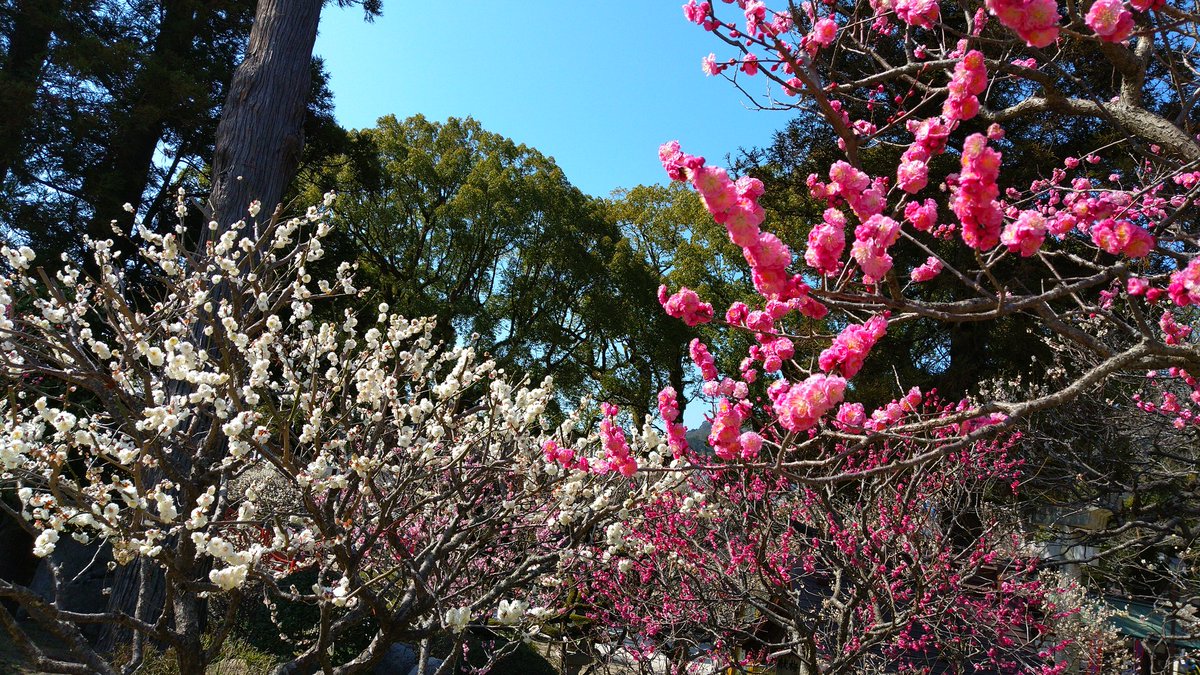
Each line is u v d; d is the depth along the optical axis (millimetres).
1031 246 1627
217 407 2818
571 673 7492
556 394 18562
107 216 9570
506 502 3490
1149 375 5621
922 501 5516
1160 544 7023
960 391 10695
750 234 1688
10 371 2717
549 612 3711
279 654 6445
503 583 3627
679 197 23453
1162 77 4984
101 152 10414
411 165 19469
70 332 2914
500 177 19562
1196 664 6812
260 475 4672
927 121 1884
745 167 12500
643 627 5531
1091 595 8664
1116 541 8297
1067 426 7852
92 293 4652
